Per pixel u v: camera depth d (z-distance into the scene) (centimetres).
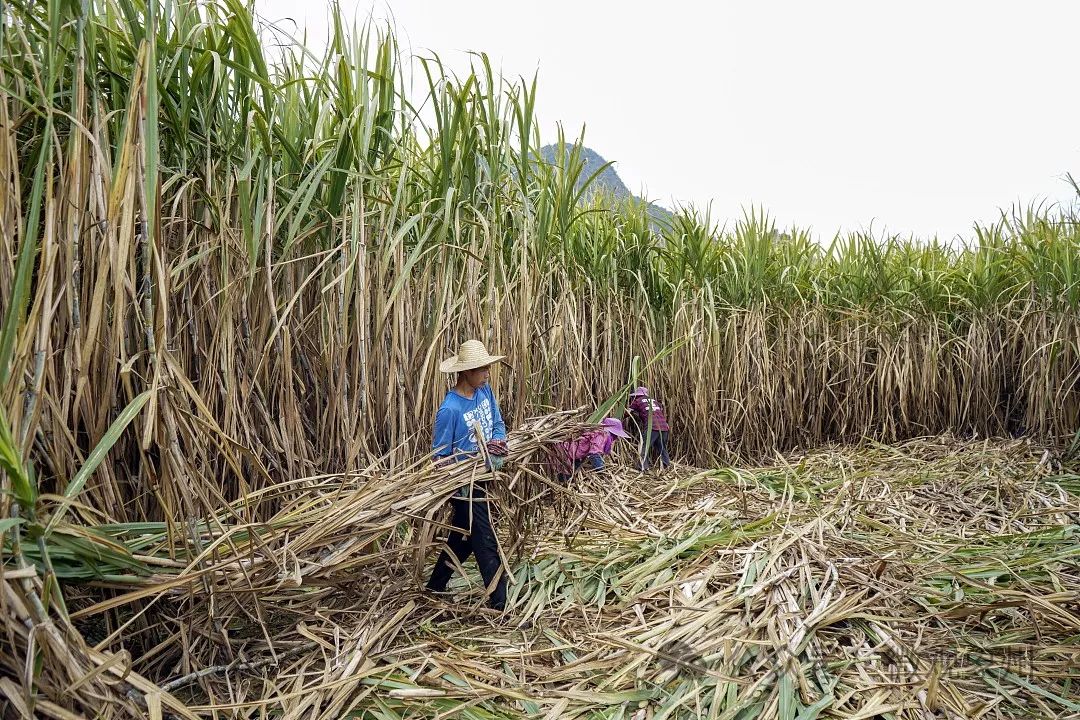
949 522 434
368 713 226
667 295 630
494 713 222
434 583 306
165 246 287
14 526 172
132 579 212
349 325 352
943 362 760
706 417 612
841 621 277
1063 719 217
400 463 352
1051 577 313
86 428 242
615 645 261
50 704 168
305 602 270
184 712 197
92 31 251
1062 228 682
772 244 715
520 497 344
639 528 399
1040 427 667
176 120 284
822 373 715
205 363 304
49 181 200
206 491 269
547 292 476
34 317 185
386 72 359
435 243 389
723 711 223
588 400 499
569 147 468
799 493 482
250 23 294
